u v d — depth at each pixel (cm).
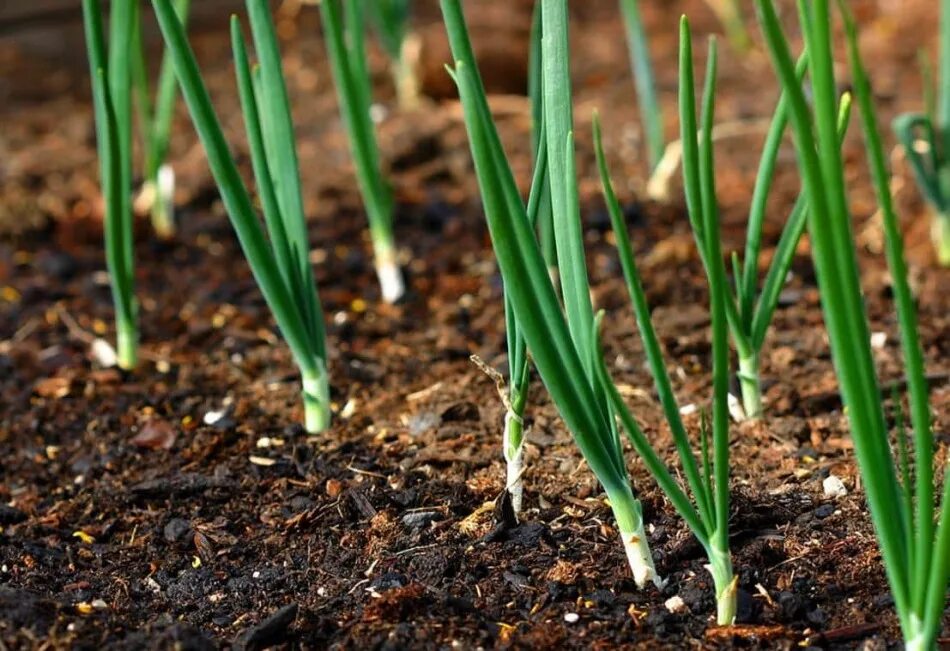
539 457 101
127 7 104
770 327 111
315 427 104
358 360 110
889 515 86
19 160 130
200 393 108
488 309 115
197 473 102
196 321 114
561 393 88
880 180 84
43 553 97
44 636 90
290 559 96
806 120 83
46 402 108
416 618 91
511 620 92
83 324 115
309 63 145
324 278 118
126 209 108
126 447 105
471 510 98
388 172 129
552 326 88
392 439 103
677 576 93
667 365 108
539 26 109
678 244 118
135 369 111
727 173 127
